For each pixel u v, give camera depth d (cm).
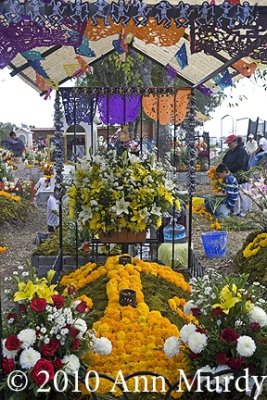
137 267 337
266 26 208
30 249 717
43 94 434
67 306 223
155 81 1156
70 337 207
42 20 196
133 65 825
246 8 201
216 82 357
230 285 219
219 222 819
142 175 365
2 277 553
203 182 1388
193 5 202
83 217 365
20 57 339
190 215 456
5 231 842
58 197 449
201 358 211
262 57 225
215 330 212
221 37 217
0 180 1071
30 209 1005
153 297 292
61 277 404
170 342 217
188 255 457
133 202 362
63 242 513
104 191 361
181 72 455
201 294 225
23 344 202
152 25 217
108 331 240
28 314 211
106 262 361
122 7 196
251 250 543
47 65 403
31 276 228
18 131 2594
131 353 226
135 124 1038
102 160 377
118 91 460
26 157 1623
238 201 844
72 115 470
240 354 201
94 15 196
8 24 206
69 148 1018
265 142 1255
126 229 368
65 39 212
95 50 426
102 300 288
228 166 880
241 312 214
